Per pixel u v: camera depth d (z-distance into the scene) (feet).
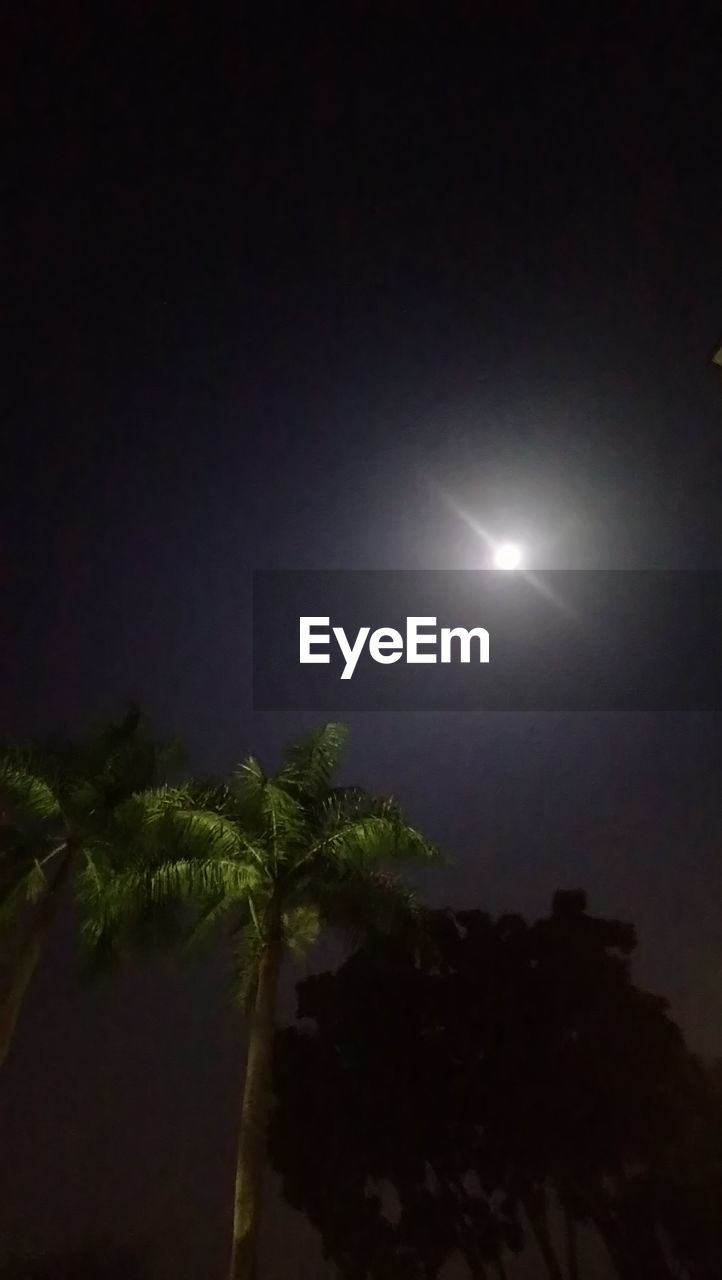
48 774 75.77
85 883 70.69
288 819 65.31
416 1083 81.71
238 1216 57.88
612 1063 82.02
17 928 73.31
